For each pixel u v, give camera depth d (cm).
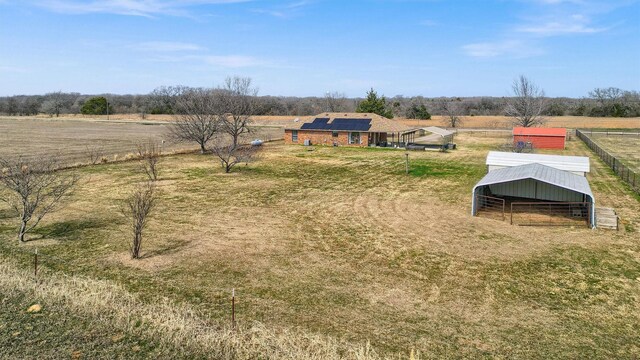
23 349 1039
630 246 1830
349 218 2269
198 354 1045
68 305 1266
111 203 2481
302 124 5900
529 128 5509
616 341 1116
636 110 10969
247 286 1432
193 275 1513
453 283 1477
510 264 1642
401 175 3525
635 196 2753
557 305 1320
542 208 2419
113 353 1036
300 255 1725
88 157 4372
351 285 1452
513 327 1186
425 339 1116
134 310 1229
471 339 1120
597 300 1352
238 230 2039
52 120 11000
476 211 2327
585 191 2077
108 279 1462
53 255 1672
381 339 1114
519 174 2317
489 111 12988
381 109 8712
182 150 4850
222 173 3506
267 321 1201
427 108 12644
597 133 7250
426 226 2127
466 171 3706
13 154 4575
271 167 3862
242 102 5375
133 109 14275
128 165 3859
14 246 1756
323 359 1008
